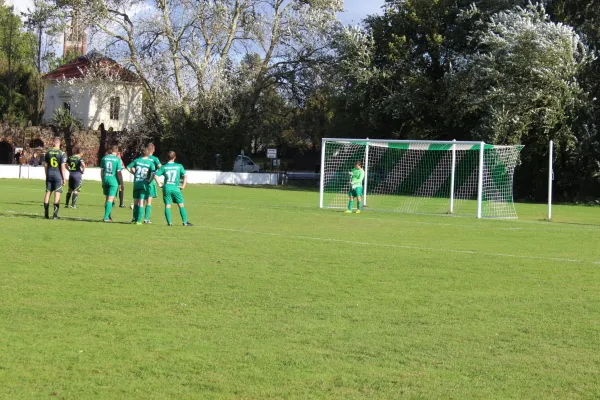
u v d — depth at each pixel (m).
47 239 14.16
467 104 42.41
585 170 40.50
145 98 56.66
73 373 5.95
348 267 11.74
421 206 32.25
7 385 5.63
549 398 5.58
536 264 12.68
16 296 8.80
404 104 46.78
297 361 6.39
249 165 62.28
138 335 7.16
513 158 37.56
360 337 7.26
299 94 56.00
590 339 7.35
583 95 39.78
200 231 16.70
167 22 52.28
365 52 48.34
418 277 10.93
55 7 51.00
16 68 67.19
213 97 53.69
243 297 9.09
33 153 53.56
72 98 62.06
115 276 10.33
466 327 7.78
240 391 5.60
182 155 54.16
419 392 5.65
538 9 43.84
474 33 44.19
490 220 24.28
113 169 18.20
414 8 47.84
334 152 46.94
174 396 5.46
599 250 15.26
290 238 15.85
